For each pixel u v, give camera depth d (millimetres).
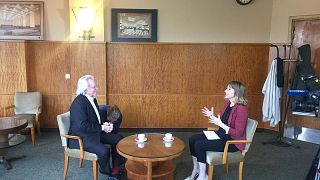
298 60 4262
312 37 4348
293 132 4648
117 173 2930
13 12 4570
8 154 3682
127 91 4750
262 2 4746
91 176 3092
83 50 4520
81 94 2918
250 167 3428
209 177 2703
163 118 4828
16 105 4336
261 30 4809
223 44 4664
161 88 4762
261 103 4820
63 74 4633
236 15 4789
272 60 4645
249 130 2736
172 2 4746
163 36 4816
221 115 2994
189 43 4652
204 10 4777
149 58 4688
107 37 4785
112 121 3516
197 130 4855
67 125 2916
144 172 2662
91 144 2762
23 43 4324
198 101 4797
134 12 4715
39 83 4633
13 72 4383
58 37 4723
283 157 3779
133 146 2662
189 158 3664
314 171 2768
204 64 4723
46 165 3361
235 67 4734
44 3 4633
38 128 4430
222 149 2732
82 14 4551
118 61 4672
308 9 4332
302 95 3922
